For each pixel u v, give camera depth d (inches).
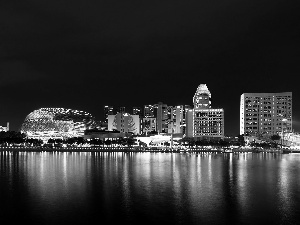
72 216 3476.9
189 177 6048.2
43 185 5162.4
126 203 3983.8
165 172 6801.2
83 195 4414.4
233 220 3351.4
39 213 3585.1
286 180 5718.5
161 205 3895.2
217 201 4089.6
